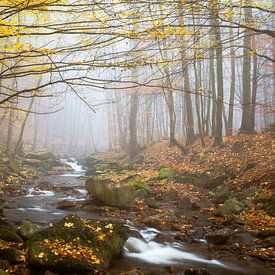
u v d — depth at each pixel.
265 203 11.56
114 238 7.87
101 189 13.35
